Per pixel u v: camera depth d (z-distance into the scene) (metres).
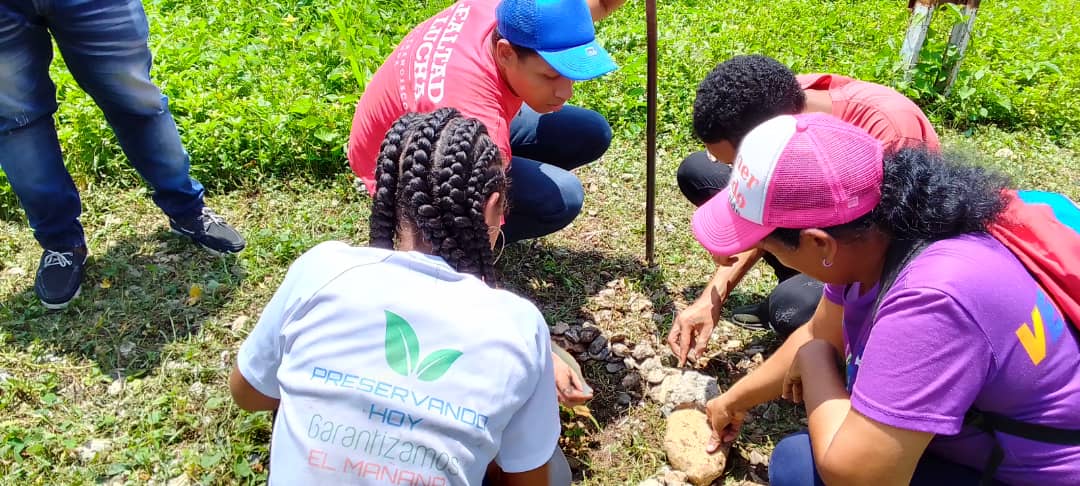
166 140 3.31
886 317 1.67
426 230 1.67
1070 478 1.73
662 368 3.08
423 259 1.58
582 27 2.58
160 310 3.27
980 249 1.66
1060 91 5.15
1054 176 4.50
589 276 3.62
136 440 2.71
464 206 1.66
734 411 2.50
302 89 4.56
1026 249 1.71
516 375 1.51
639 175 4.32
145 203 3.87
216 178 4.07
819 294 2.88
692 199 3.57
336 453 1.46
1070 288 1.68
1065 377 1.69
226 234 3.57
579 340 3.21
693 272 3.66
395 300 1.50
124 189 3.98
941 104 5.07
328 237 3.72
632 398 2.99
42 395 2.88
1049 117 5.05
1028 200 1.85
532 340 1.55
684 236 3.88
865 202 1.68
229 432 2.74
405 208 1.68
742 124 2.51
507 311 1.55
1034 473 1.76
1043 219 1.74
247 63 4.77
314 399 1.49
